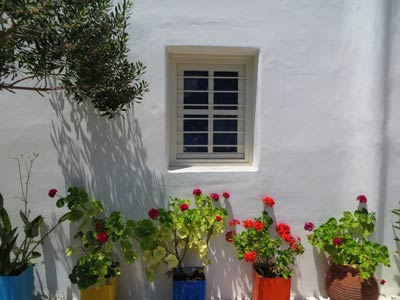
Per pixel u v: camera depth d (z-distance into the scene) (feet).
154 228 9.64
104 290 9.32
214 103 11.00
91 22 6.81
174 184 10.33
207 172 10.39
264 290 9.80
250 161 11.14
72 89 7.68
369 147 10.46
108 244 9.64
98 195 10.21
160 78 10.01
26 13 5.51
